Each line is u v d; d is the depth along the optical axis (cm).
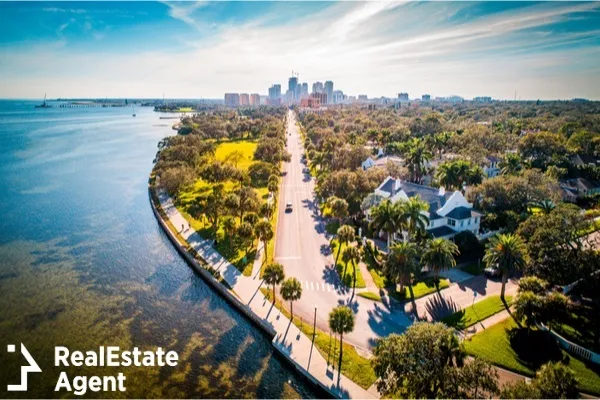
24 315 5703
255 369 4559
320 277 6469
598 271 5322
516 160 11069
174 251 8131
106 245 8425
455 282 6297
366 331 4972
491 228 8150
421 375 3225
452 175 10056
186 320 5591
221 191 10394
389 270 5822
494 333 4862
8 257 7706
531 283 5066
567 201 10319
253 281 6419
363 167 12962
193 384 4334
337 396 3909
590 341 4619
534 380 3136
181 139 17825
